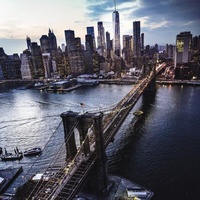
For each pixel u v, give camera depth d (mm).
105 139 70062
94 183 58750
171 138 94688
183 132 100562
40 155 89000
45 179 62406
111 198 57219
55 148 95000
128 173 69500
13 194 62438
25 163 83125
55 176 53969
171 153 81062
